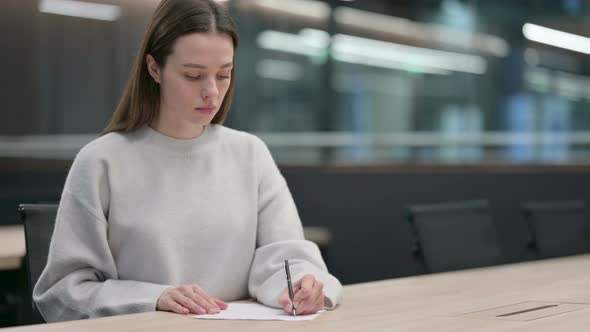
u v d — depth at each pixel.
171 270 1.65
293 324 1.31
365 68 5.31
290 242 1.72
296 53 5.16
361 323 1.32
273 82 5.10
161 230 1.65
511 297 1.64
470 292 1.72
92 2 4.33
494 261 2.57
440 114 5.42
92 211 1.63
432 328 1.26
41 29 4.21
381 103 5.33
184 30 1.55
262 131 5.04
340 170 4.47
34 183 4.11
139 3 4.42
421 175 4.46
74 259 1.60
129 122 1.71
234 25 1.61
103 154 1.67
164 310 1.47
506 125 5.38
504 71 5.45
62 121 4.27
